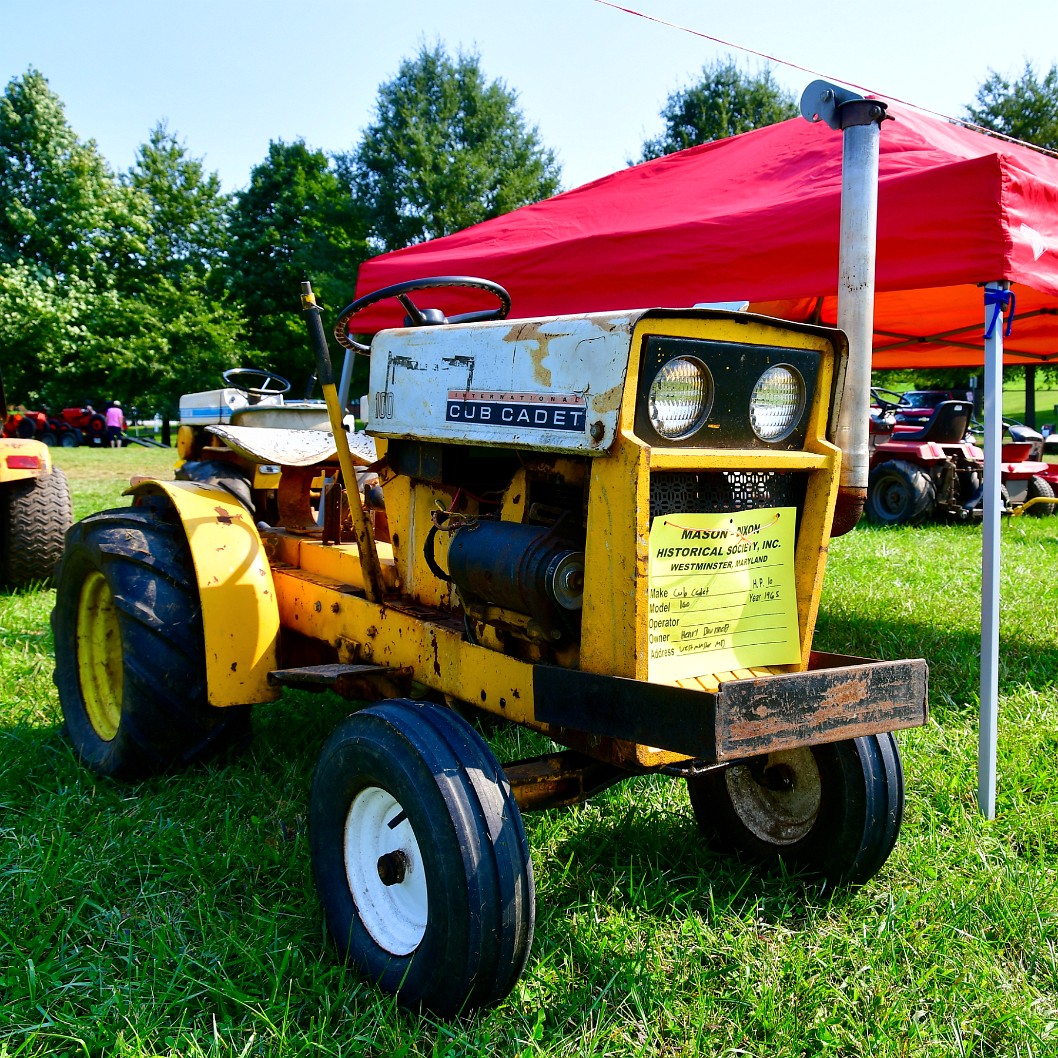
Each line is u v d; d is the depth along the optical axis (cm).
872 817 244
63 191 2900
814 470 219
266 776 310
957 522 1057
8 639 471
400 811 212
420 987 195
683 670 203
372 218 3228
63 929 226
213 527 293
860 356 264
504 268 446
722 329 196
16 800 297
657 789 315
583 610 200
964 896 249
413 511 260
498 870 188
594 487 194
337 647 285
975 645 488
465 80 3338
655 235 393
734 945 227
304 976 211
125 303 2830
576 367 195
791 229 355
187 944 223
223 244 3588
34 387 2838
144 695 288
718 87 3064
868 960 221
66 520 599
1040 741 355
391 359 251
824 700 188
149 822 281
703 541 204
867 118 259
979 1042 199
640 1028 199
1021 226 309
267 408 418
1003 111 2705
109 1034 190
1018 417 2623
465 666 233
